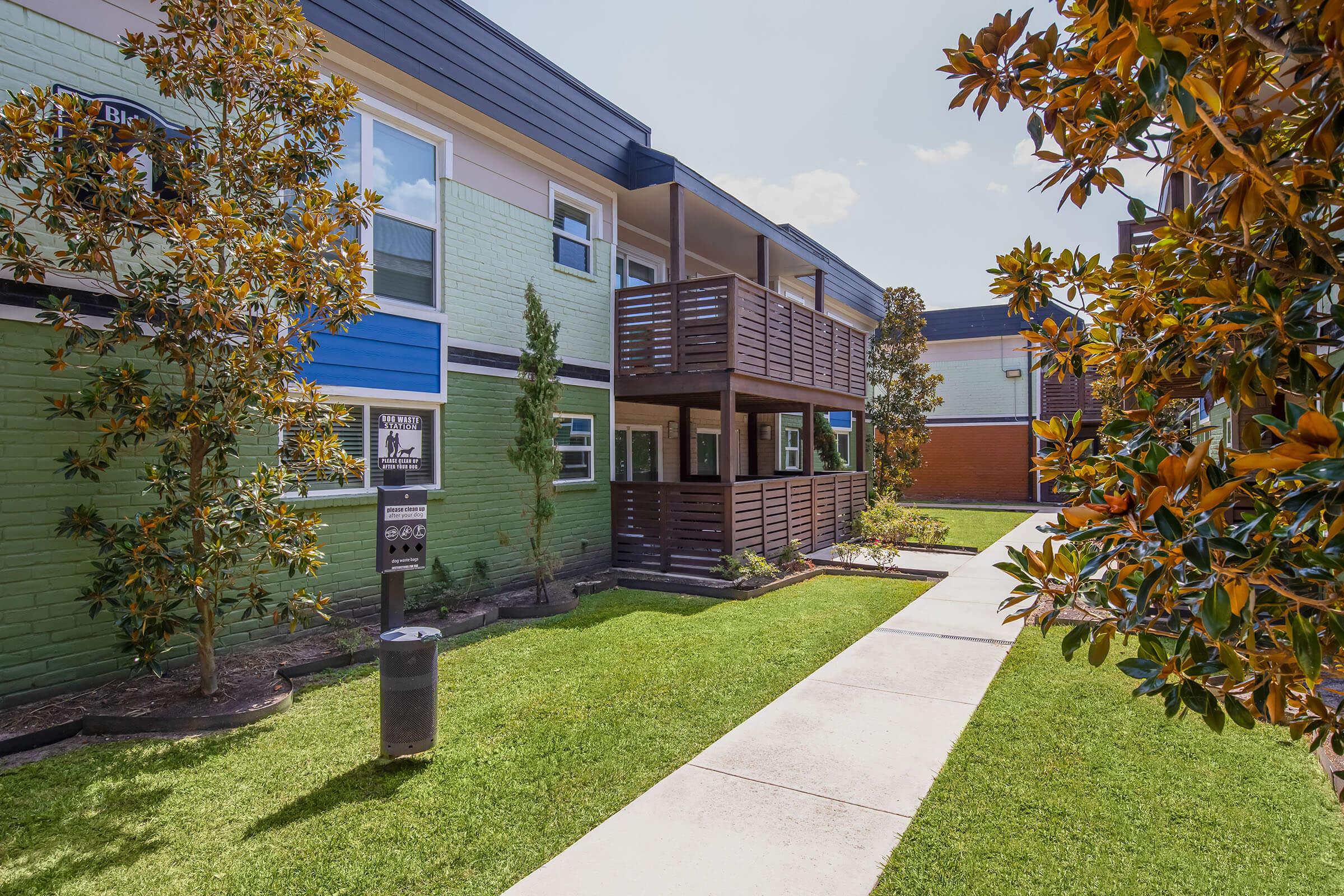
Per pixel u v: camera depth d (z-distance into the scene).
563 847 3.15
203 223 4.66
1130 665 1.81
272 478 4.91
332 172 6.89
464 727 4.51
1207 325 1.89
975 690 5.19
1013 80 2.26
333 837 3.24
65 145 4.27
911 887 2.81
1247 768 3.87
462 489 8.05
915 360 19.92
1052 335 2.86
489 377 8.45
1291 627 1.42
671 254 10.23
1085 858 3.00
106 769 3.93
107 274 5.03
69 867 3.01
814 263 15.08
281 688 5.12
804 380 12.19
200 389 4.83
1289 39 1.54
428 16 7.41
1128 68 1.66
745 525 10.00
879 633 6.88
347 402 6.97
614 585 9.27
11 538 4.64
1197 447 1.43
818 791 3.65
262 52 4.85
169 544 5.44
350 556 6.78
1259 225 2.00
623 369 10.54
